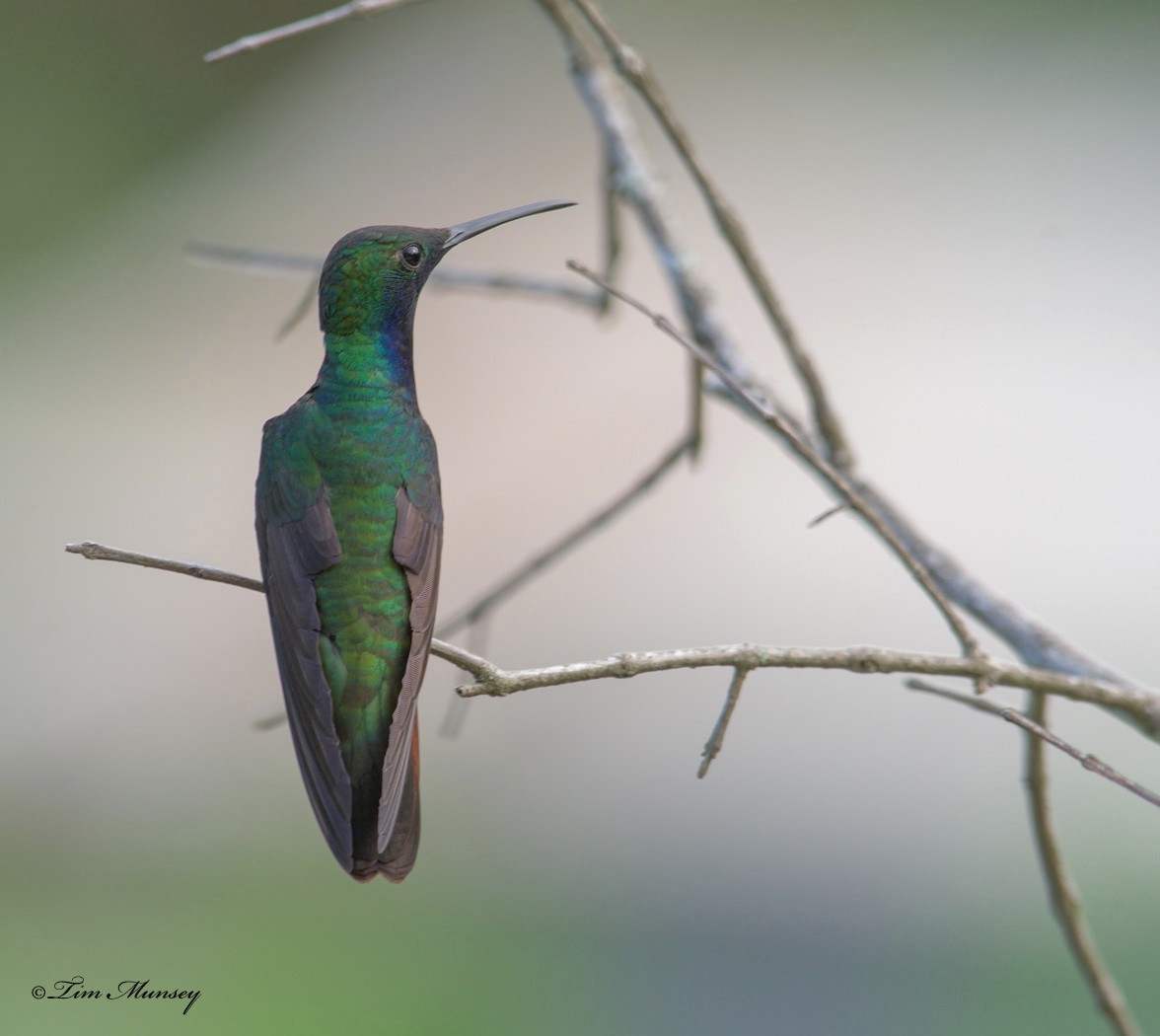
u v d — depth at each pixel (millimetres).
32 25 17750
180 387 15484
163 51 18078
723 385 6672
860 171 16609
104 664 13000
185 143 17812
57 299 16281
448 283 7488
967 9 18172
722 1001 11047
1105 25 18031
